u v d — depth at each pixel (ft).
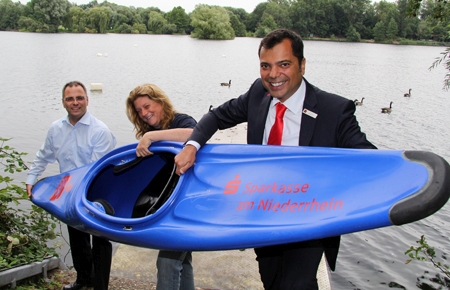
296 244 8.46
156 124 11.16
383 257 26.61
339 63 167.84
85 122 12.19
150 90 10.82
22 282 12.28
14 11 313.53
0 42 205.05
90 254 12.09
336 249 8.74
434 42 301.02
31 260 12.59
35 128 51.42
